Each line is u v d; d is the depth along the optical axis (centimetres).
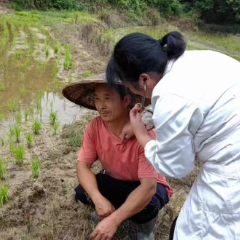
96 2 2361
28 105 572
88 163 268
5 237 273
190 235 185
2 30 1187
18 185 340
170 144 169
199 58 177
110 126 243
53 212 298
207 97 166
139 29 2200
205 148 176
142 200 233
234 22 2742
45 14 1909
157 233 280
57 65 813
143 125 204
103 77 224
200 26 2681
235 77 175
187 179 364
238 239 172
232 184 170
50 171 370
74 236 276
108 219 233
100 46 1064
